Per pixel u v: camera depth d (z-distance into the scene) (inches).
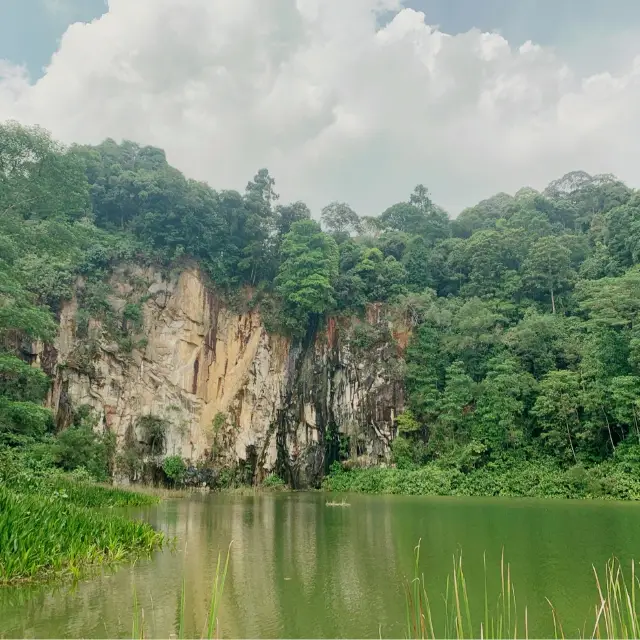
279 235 1948.8
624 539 571.5
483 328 1678.2
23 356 1438.2
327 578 394.0
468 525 695.7
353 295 1836.9
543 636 274.1
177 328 1689.2
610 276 1785.2
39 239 828.6
